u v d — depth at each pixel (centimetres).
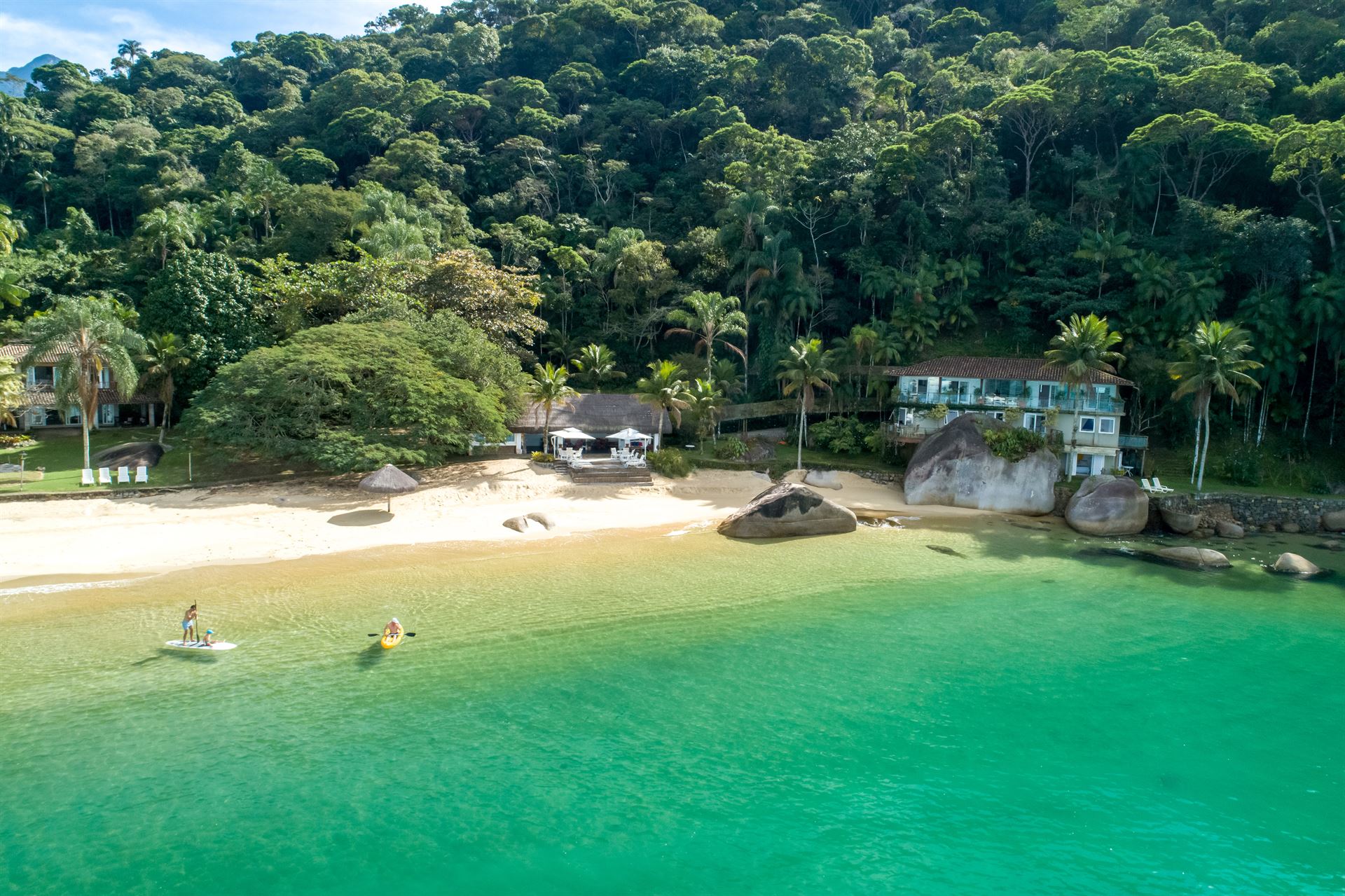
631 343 8256
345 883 1678
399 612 3173
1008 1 11962
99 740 2177
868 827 1908
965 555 4234
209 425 4791
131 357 5925
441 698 2467
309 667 2655
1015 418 5544
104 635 2845
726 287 8094
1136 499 4812
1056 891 1708
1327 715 2516
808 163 8562
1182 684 2714
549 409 6069
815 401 6688
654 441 6431
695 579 3709
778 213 7594
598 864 1755
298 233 8325
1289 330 5778
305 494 4841
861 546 4366
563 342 7931
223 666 2638
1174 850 1855
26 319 7606
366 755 2152
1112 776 2147
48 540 3825
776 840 1853
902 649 2955
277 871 1709
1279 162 6606
